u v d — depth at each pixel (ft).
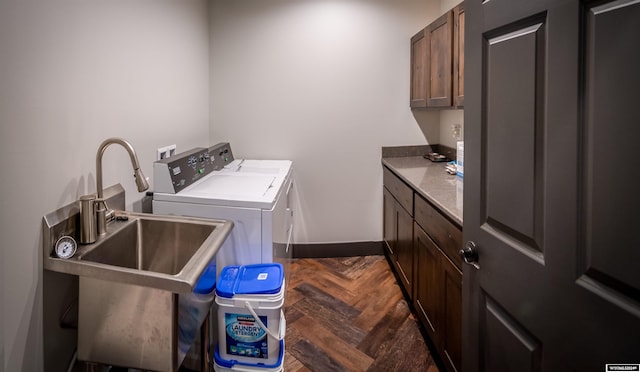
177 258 5.02
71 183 4.32
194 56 8.91
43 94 3.84
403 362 6.10
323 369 5.95
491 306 3.29
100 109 4.92
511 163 2.87
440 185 6.82
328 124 10.52
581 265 2.19
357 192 10.82
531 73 2.58
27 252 3.64
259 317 5.03
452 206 5.22
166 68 7.23
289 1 10.09
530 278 2.67
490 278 3.25
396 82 10.52
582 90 2.14
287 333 6.94
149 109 6.46
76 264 3.63
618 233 1.93
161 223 5.01
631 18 1.81
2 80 3.32
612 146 1.95
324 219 10.84
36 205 3.76
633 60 1.81
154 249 5.06
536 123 2.55
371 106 10.55
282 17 10.12
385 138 10.70
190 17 8.62
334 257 10.92
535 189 2.59
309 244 10.85
